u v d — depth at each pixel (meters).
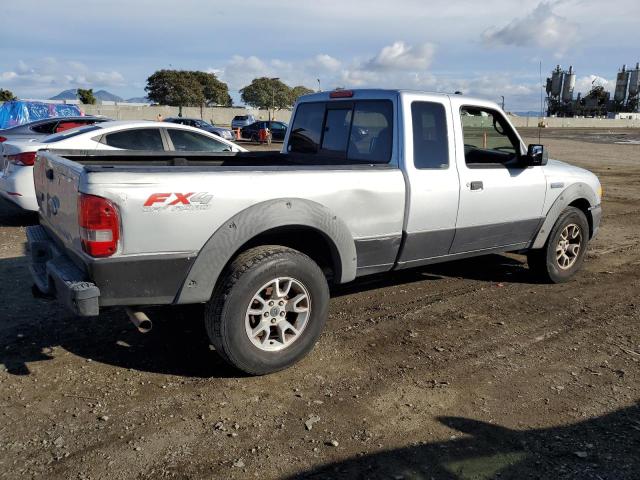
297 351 3.84
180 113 63.75
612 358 4.16
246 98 89.75
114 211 3.18
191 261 3.42
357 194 4.06
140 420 3.23
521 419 3.31
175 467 2.82
